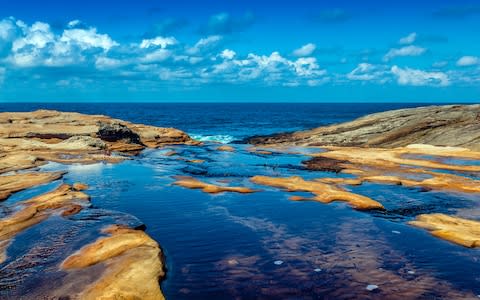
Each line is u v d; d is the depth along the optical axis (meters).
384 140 54.03
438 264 14.71
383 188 28.19
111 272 12.46
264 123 128.25
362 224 19.50
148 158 43.28
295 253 15.66
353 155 43.97
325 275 13.70
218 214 21.03
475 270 14.26
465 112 54.78
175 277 13.43
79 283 12.00
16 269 13.27
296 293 12.42
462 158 41.25
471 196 25.81
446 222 19.47
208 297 12.11
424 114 57.56
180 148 54.69
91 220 18.28
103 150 45.34
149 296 11.25
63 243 15.43
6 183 26.22
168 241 16.91
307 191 26.58
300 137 64.19
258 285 12.92
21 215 18.53
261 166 38.31
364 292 12.53
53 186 25.94
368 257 15.33
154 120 141.00
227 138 81.75
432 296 12.37
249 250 15.95
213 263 14.62
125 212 21.20
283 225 19.23
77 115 60.53
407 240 17.22
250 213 21.28
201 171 35.16
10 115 56.03
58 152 41.72
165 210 21.69
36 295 11.47
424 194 26.36
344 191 25.80
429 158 41.50
